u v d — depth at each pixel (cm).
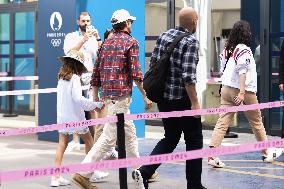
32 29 2419
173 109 936
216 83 1798
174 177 1139
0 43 2558
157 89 930
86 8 1548
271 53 1741
